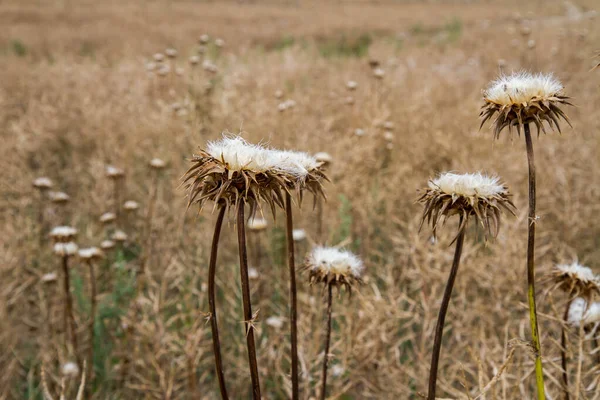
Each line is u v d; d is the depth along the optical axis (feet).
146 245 4.80
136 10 26.76
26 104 8.25
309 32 22.04
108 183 5.75
